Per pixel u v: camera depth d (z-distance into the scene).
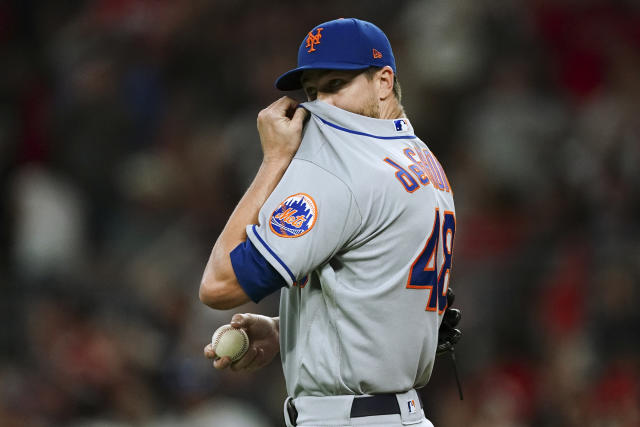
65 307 35.38
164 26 49.31
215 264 11.98
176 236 40.78
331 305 12.22
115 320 34.84
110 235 42.69
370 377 12.13
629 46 43.22
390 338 12.15
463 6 43.38
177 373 31.50
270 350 13.68
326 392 12.40
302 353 12.47
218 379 31.58
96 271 39.50
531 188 37.56
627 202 35.56
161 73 47.94
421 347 12.51
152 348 33.72
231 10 49.03
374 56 12.66
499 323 32.50
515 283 33.22
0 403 32.16
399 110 13.26
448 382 30.78
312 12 47.78
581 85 42.19
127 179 44.69
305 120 12.84
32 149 47.03
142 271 38.44
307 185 11.97
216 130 45.41
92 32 50.88
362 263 12.12
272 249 11.67
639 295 31.39
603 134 37.88
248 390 31.97
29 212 41.97
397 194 12.08
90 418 31.72
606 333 31.02
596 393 29.59
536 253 34.25
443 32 42.84
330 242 11.80
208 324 33.25
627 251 32.75
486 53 42.81
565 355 30.81
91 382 32.09
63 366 32.94
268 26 47.84
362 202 11.90
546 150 38.78
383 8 46.47
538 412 30.34
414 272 12.25
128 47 49.06
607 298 31.55
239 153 42.88
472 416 29.47
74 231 42.94
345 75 12.61
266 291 11.89
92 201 44.66
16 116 48.69
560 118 39.97
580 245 34.12
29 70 50.56
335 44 12.49
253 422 30.83
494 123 39.41
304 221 11.74
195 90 47.62
